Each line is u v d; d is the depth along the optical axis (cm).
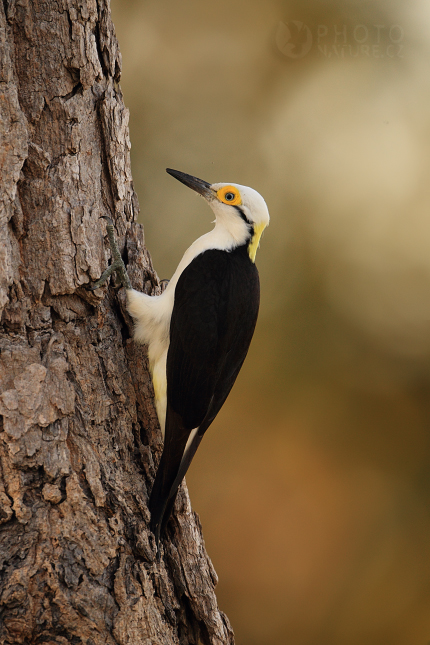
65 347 540
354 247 1580
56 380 520
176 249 1460
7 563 481
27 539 488
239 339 662
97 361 570
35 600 482
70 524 503
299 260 1570
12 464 491
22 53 538
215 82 1524
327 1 1505
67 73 555
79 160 563
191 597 613
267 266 1558
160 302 630
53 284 534
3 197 504
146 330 624
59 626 484
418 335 1584
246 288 670
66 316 546
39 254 530
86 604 491
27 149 519
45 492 499
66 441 520
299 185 1552
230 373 661
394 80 1524
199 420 613
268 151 1537
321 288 1580
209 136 1522
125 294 613
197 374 615
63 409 518
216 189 717
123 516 534
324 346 1566
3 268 503
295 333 1566
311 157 1547
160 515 560
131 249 634
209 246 693
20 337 517
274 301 1562
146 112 1503
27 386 504
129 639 503
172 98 1513
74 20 552
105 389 570
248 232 716
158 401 625
